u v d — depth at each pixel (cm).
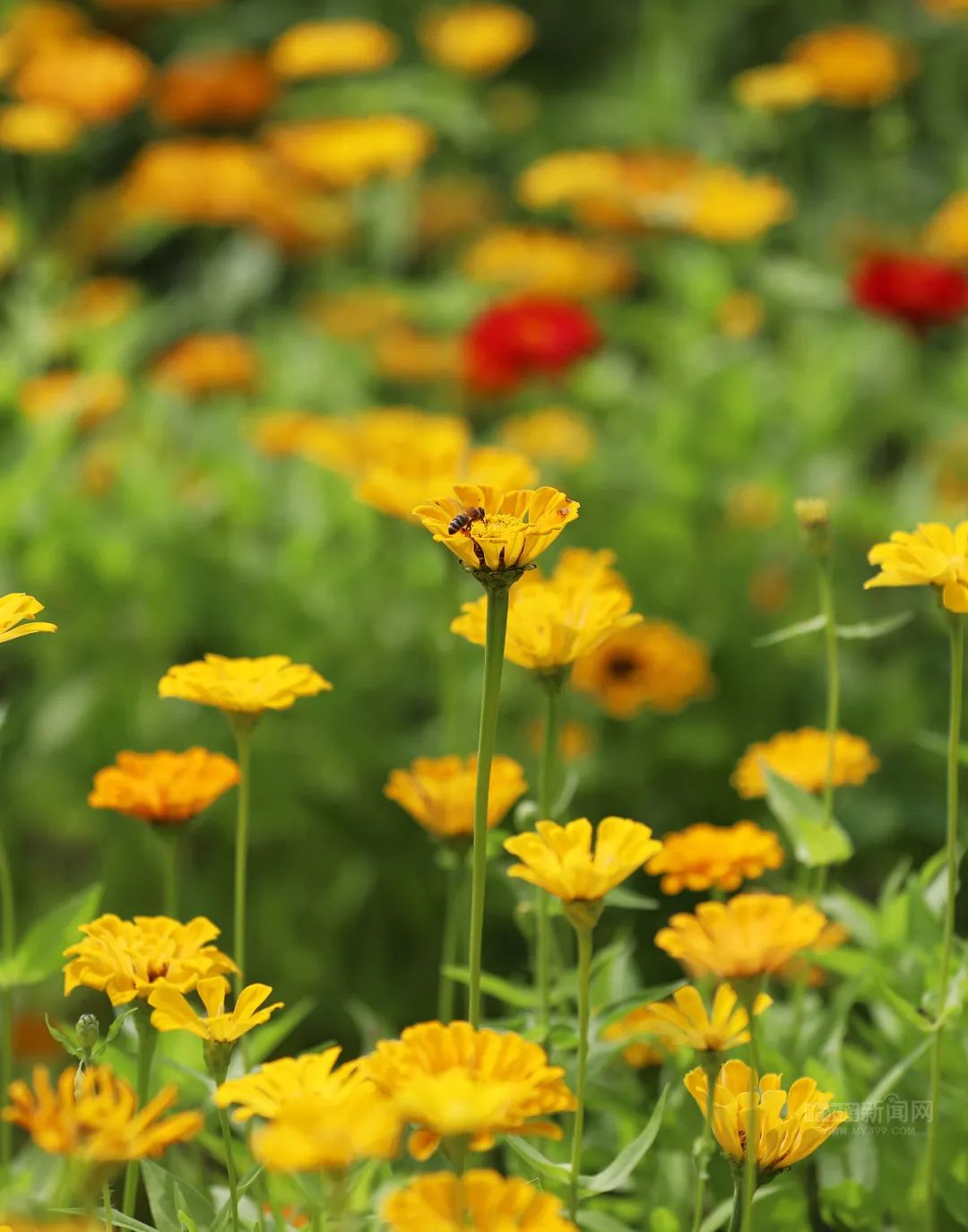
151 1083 210
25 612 193
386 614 327
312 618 326
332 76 545
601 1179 194
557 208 501
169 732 321
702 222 399
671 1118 208
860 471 385
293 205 434
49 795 323
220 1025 188
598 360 407
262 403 402
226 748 316
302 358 412
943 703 335
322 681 204
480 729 191
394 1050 184
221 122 482
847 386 382
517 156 544
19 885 325
